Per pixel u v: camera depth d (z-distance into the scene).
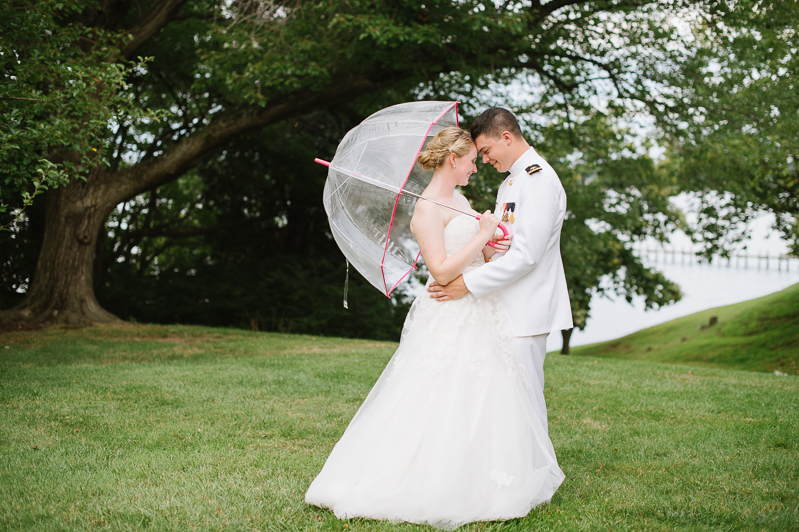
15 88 6.12
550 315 2.76
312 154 15.70
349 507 2.54
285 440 3.87
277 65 9.70
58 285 10.18
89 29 8.08
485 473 2.54
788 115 10.84
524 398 2.68
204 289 14.97
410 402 2.64
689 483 3.10
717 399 5.26
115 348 7.74
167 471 3.21
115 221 17.78
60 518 2.59
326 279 15.07
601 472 3.32
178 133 16.05
